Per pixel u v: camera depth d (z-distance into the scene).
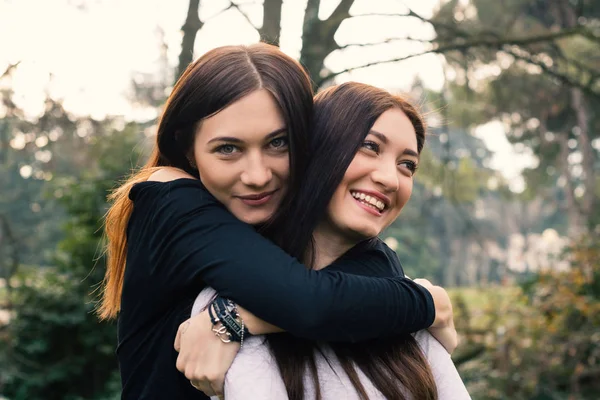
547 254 7.55
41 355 8.88
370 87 1.61
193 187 1.61
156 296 1.61
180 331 1.52
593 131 18.45
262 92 1.52
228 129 1.52
